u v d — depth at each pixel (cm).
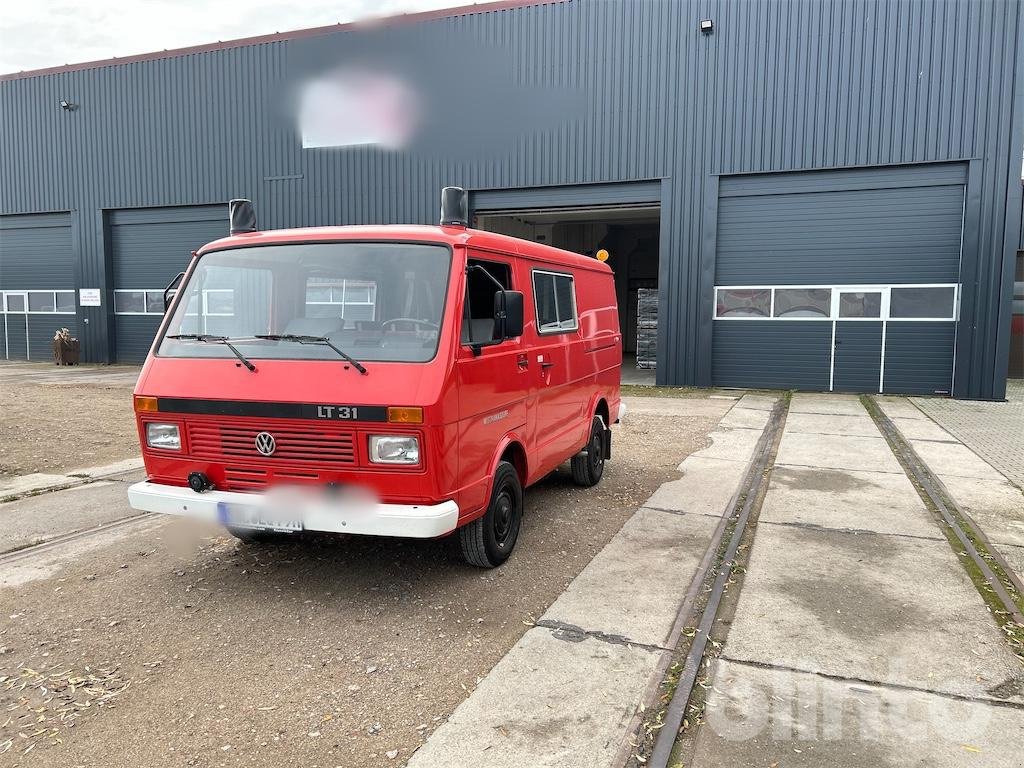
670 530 571
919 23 1377
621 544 537
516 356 505
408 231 456
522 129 1670
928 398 1413
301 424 411
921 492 685
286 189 1894
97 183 2114
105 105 2072
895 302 1455
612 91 1598
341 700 329
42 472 764
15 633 396
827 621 404
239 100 1919
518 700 325
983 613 414
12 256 2280
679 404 1334
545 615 414
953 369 1423
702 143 1545
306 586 459
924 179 1409
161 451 449
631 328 2747
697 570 483
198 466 441
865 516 605
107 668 359
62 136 2138
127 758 288
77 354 2173
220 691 337
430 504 401
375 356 419
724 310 1578
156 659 367
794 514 611
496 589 454
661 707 320
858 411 1235
